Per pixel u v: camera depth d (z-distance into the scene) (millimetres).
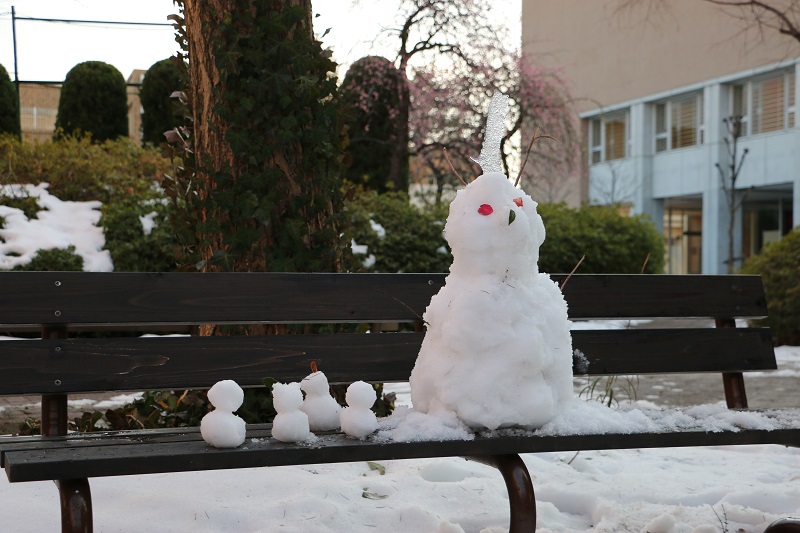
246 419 3631
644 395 6969
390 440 2107
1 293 2594
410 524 2773
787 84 22203
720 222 23797
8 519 2654
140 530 2629
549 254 12312
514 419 2178
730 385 3363
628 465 3893
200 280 2838
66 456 1904
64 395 2604
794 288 11086
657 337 3279
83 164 10227
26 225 8922
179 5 4203
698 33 24062
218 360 2781
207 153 3902
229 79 3793
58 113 16234
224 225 3824
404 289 3117
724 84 23609
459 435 2121
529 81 19266
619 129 27250
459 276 2297
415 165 21016
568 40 28500
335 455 2016
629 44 26266
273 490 3049
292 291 2961
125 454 1925
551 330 2258
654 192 26016
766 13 20422
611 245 12516
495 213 2248
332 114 3959
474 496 3107
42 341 2557
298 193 3893
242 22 3816
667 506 3129
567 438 2160
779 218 25781
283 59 3844
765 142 22672
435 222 10664
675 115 25469
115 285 2725
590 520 3080
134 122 18969
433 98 18031
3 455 1974
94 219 9336
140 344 2678
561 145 21531
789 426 2393
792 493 3252
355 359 2977
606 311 3316
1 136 11742
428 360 2271
